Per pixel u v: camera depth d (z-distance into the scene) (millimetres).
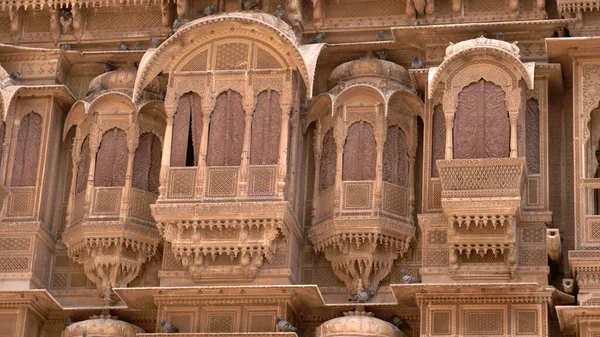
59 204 23234
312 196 22516
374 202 21719
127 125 22938
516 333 20266
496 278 20797
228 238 21609
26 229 22469
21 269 22234
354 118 22312
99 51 23891
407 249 21812
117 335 21578
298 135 22609
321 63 23422
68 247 22672
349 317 20875
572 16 22188
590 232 20547
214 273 21719
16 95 23266
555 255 20750
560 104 22359
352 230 21609
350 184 21906
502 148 21125
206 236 21672
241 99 22312
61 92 23328
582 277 20281
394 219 21750
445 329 20469
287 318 21328
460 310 20516
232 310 21469
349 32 23453
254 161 21906
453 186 20719
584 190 20750
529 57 22297
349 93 22328
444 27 22312
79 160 23141
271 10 23703
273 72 22359
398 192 22016
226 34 22609
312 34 23562
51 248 22906
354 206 21797
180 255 21641
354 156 22109
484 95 21469
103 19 24250
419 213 22031
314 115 22828
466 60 21672
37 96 23375
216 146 22078
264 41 22500
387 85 22406
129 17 24203
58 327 22500
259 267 21625
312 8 23641
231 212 21484
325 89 23266
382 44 22953
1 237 22453
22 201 22750
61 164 23484
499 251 20719
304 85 23062
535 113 21781
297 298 21438
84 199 22625
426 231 21219
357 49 23125
